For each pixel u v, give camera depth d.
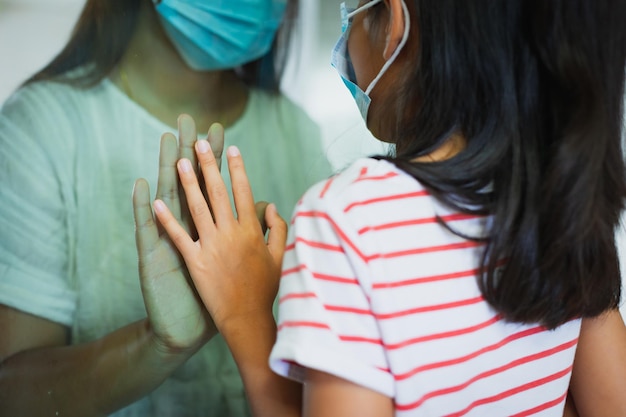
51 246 0.69
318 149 0.82
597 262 0.49
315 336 0.42
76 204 0.70
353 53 0.60
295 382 0.53
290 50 0.78
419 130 0.49
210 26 0.71
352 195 0.45
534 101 0.45
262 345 0.56
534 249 0.45
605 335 0.61
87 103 0.69
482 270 0.47
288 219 0.82
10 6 0.65
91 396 0.73
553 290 0.47
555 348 0.54
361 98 0.61
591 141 0.44
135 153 0.72
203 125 0.75
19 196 0.67
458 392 0.48
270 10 0.75
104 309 0.73
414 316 0.44
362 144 0.84
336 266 0.43
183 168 0.60
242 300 0.59
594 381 0.62
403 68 0.52
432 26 0.47
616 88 0.47
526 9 0.44
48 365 0.71
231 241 0.60
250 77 0.77
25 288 0.69
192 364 0.78
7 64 0.65
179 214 0.66
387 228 0.44
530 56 0.45
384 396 0.44
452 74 0.46
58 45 0.67
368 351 0.43
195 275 0.59
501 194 0.45
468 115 0.46
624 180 0.50
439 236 0.46
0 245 0.68
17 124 0.66
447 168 0.45
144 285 0.66
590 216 0.45
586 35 0.44
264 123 0.79
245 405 0.82
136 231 0.65
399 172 0.46
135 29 0.69
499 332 0.49
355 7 0.62
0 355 0.69
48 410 0.72
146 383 0.74
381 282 0.43
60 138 0.68
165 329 0.68
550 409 0.56
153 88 0.72
